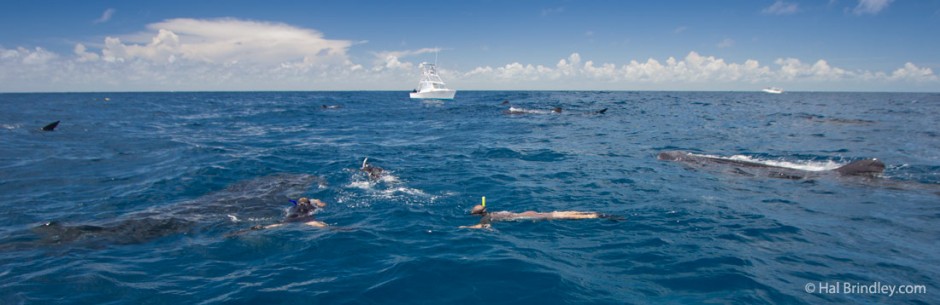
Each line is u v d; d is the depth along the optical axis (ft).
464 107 159.02
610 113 127.65
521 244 24.29
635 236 25.45
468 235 25.82
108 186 38.73
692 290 18.89
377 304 18.02
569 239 25.07
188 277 20.65
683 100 235.40
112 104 192.54
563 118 111.65
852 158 52.39
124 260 22.66
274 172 44.96
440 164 49.06
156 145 63.72
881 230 26.55
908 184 38.50
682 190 36.60
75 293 19.03
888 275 20.30
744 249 23.36
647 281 19.76
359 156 54.75
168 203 33.71
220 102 225.56
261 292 19.01
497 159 52.19
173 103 209.97
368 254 23.06
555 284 19.43
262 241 25.07
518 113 128.16
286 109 157.28
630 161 50.21
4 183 39.58
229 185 39.50
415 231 26.66
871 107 164.45
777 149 59.72
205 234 26.81
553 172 44.27
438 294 18.75
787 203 32.55
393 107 165.78
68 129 83.76
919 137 71.26
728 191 36.22
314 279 20.25
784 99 265.54
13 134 73.82
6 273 20.92
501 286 19.34
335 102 219.41
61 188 37.99
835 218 28.89
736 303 17.71
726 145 63.67
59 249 24.16
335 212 31.04
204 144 65.62
